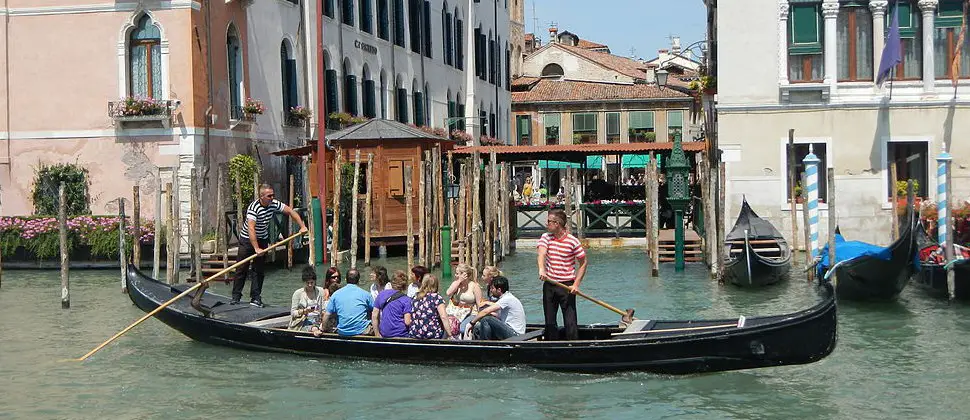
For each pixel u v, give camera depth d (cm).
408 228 2252
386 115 3453
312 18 2908
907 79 2364
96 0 2386
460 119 3947
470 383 1217
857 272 1731
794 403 1131
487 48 4612
